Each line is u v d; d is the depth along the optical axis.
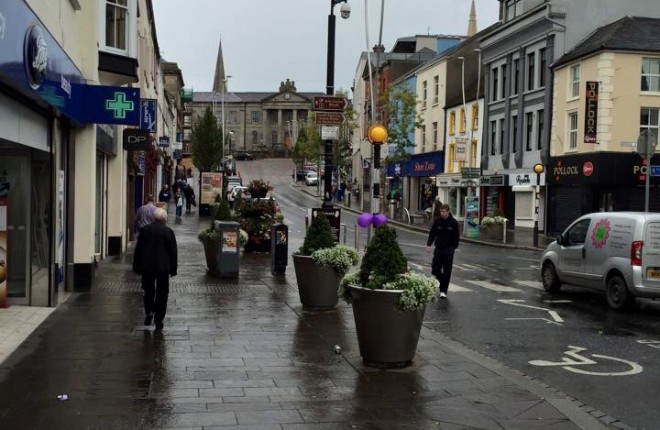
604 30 34.53
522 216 38.91
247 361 8.12
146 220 18.67
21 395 6.54
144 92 30.36
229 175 79.44
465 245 30.52
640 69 31.72
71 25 12.07
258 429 5.75
